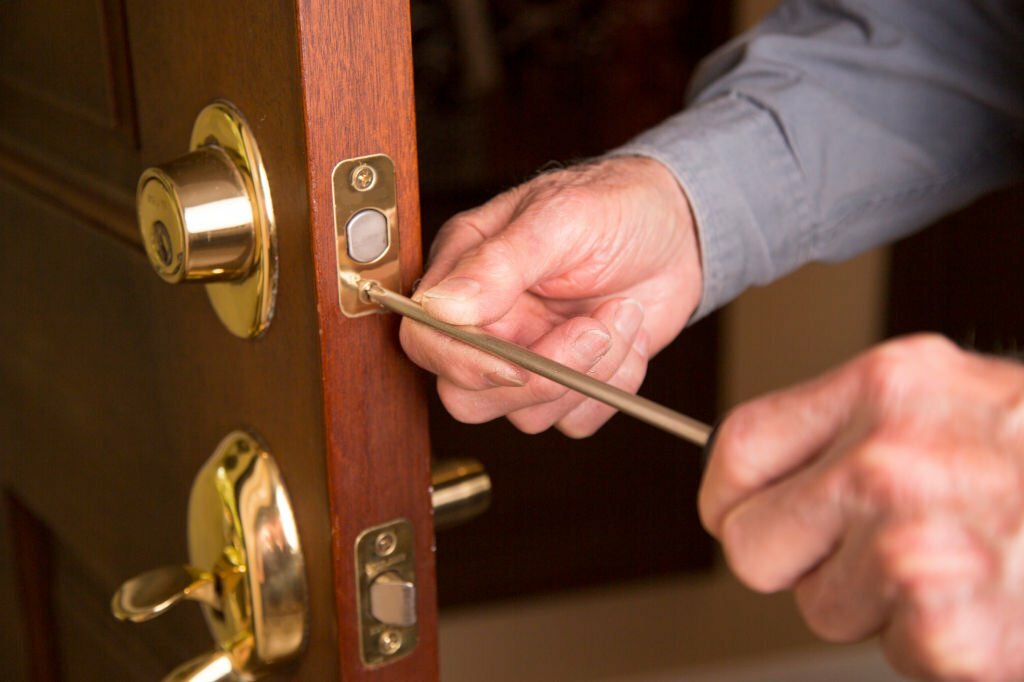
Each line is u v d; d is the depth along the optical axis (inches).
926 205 28.8
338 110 16.7
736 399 71.4
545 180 21.9
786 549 12.8
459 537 68.8
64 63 23.2
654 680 63.0
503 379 17.3
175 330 21.8
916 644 11.6
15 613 32.7
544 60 80.4
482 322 17.7
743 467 13.2
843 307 67.8
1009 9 27.4
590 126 82.0
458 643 65.6
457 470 20.9
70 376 26.8
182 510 23.1
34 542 31.9
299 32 16.2
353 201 17.2
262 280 18.3
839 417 12.7
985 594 11.4
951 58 27.6
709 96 27.3
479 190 80.2
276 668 20.4
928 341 12.7
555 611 68.4
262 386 19.4
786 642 65.4
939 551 11.5
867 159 27.2
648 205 22.7
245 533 19.4
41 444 29.3
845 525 12.4
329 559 18.7
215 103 18.4
